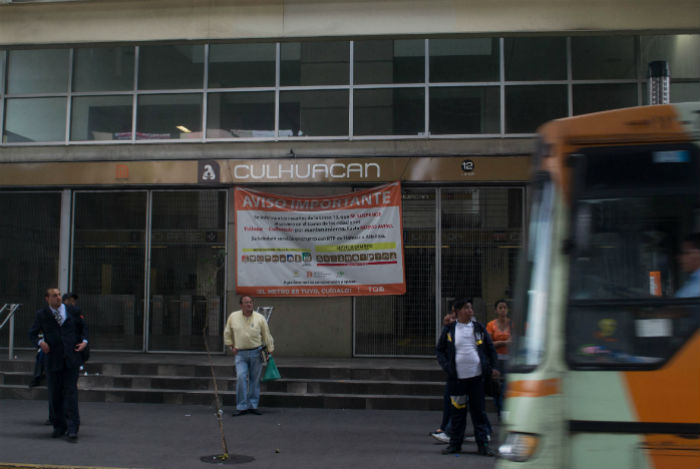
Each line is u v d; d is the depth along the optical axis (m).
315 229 13.55
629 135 4.32
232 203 13.93
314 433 9.23
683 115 4.30
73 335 8.74
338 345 13.45
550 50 13.53
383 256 13.37
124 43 12.73
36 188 14.40
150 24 12.53
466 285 13.34
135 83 14.34
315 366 11.96
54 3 12.71
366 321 13.45
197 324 13.87
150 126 14.25
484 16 11.84
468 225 13.42
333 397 11.23
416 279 13.42
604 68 13.39
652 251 4.17
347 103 13.82
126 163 13.99
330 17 12.14
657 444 3.93
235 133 14.02
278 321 13.59
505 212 13.40
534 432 4.00
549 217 4.36
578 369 4.05
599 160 4.32
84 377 12.00
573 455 3.98
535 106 13.46
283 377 11.92
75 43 12.71
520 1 11.78
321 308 13.52
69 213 14.28
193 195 14.09
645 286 4.12
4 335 14.28
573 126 4.37
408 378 11.68
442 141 13.38
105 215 14.27
